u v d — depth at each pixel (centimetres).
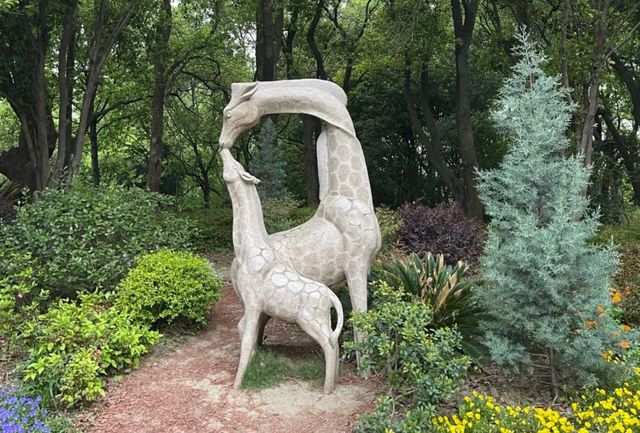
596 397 400
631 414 368
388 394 394
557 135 420
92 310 520
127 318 512
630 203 1753
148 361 490
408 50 1296
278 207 1028
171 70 1381
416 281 510
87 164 2150
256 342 473
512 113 430
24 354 479
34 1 1007
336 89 490
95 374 420
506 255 409
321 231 473
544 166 409
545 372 449
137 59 1361
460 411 365
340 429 376
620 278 691
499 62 1386
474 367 447
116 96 1523
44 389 409
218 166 2166
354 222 465
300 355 500
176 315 535
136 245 637
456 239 884
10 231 641
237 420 391
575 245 394
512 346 414
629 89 1246
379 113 1722
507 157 429
